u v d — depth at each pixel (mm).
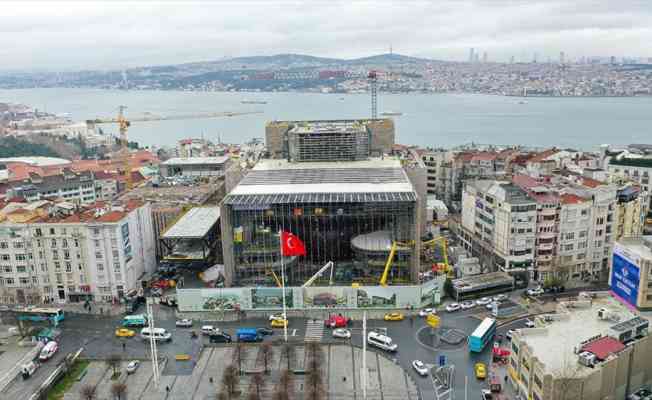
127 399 147875
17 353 175375
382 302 198750
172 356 170250
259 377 147750
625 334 137750
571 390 122812
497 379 151625
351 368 160375
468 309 198000
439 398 144250
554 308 195625
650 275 151625
